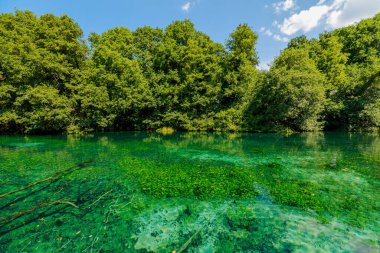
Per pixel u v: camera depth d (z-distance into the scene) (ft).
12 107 88.99
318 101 90.53
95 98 96.53
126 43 122.11
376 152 49.11
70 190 26.25
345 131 107.34
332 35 120.78
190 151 52.13
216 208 21.71
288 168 35.73
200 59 107.45
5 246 15.85
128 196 24.49
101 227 18.40
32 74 87.45
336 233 17.31
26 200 23.45
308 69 91.50
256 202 22.89
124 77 104.27
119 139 77.71
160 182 28.66
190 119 113.80
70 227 18.35
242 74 107.34
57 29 95.04
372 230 17.62
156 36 129.90
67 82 99.50
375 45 116.67
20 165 37.78
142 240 16.70
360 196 23.94
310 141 69.62
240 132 105.81
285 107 94.07
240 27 107.14
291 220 19.31
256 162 40.34
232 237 17.02
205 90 112.98
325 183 28.19
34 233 17.43
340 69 102.78
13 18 99.40
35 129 94.38
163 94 109.91
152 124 116.26
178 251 15.46
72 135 92.53
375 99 97.04
